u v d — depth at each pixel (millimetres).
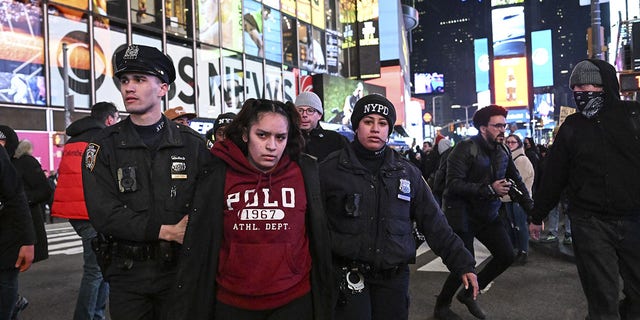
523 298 5879
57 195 4352
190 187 2947
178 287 2617
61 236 12797
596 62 3623
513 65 127188
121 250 2863
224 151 2664
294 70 33938
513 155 8383
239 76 28656
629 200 3494
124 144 2910
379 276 3098
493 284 6516
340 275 3045
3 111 18422
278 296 2604
